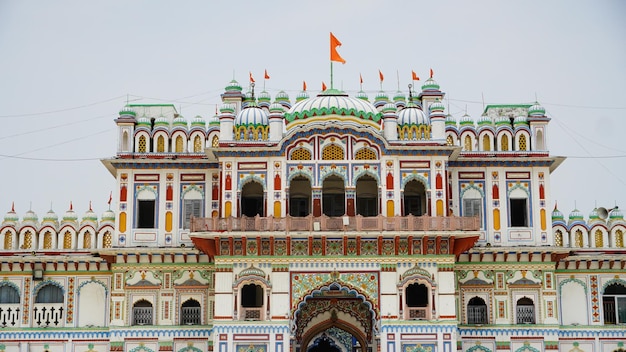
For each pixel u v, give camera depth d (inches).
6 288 1483.8
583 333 1449.3
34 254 1473.9
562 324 1455.5
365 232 1331.2
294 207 1440.7
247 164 1392.7
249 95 1614.2
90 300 1473.9
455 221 1336.1
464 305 1429.6
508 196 1456.7
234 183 1387.8
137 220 1451.8
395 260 1349.7
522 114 1517.0
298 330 1425.9
